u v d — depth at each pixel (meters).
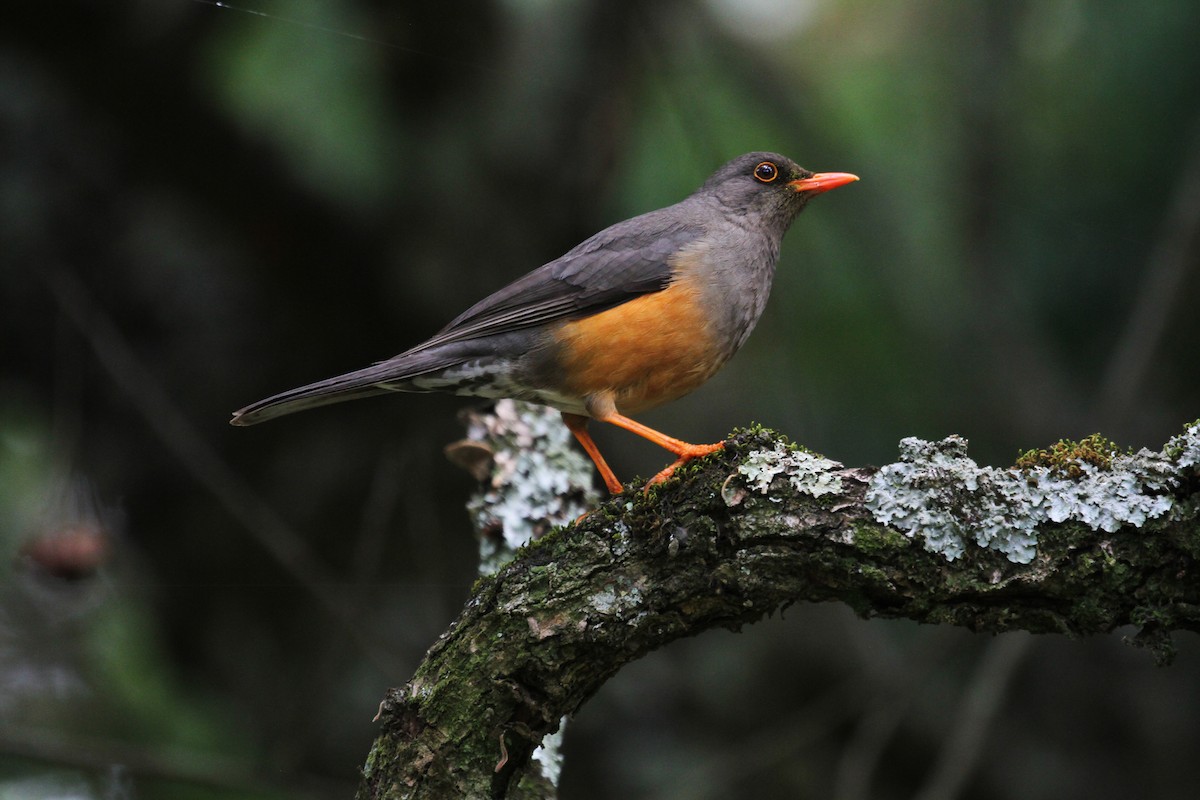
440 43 12.01
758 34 12.27
